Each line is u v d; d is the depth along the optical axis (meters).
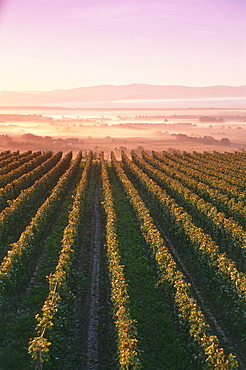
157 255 28.89
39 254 34.12
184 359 20.83
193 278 30.75
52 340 19.88
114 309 22.83
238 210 41.72
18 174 66.56
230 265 26.27
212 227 38.69
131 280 29.12
